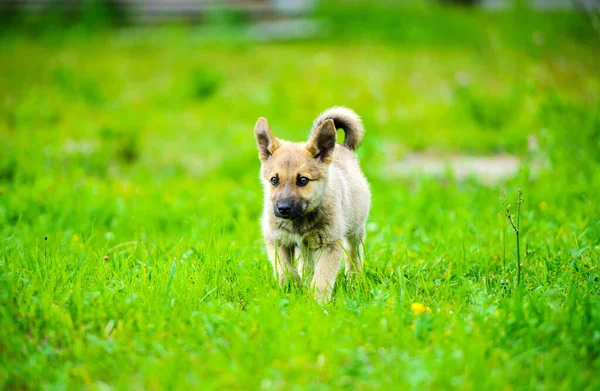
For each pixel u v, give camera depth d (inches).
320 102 722.8
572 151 418.3
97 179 462.3
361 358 198.8
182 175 488.1
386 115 673.6
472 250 298.7
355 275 272.2
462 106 647.1
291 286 260.4
